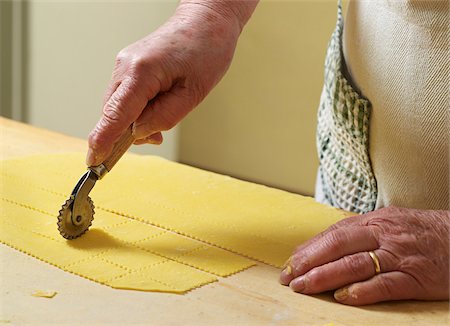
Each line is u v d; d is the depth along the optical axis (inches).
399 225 31.1
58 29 98.7
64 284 30.2
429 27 35.8
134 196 41.3
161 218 38.3
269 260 33.9
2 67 103.4
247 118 88.4
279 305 29.6
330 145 45.1
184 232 36.6
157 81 35.0
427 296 30.5
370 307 29.9
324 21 80.8
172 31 36.8
